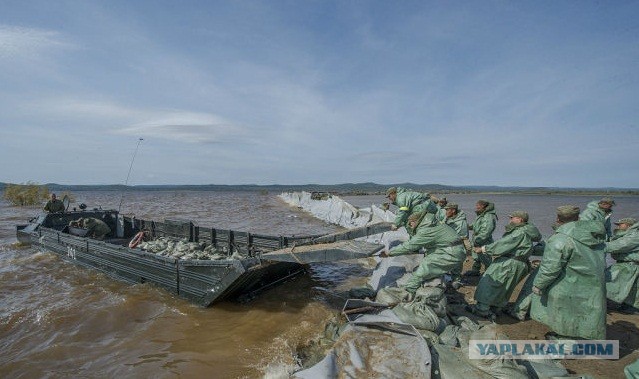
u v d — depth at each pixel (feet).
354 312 17.85
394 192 24.41
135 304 22.52
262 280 24.40
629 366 11.95
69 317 20.52
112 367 15.46
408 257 25.67
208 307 21.99
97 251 29.32
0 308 21.84
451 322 17.62
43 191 142.20
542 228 63.52
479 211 24.57
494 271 18.47
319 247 20.53
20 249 38.88
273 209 120.06
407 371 11.95
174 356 16.34
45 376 14.85
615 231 20.45
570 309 15.17
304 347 16.87
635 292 19.25
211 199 219.00
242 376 14.58
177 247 28.19
